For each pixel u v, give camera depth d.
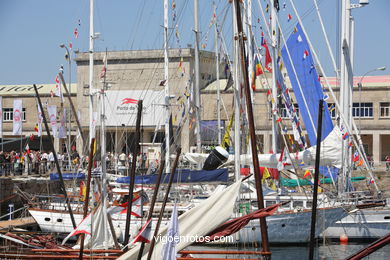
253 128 20.25
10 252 22.70
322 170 37.09
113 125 69.62
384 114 74.31
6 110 79.62
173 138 42.06
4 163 49.03
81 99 73.75
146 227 19.03
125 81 71.69
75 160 53.19
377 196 38.38
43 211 37.44
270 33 40.00
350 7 38.72
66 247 25.22
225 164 31.97
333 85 64.81
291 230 35.09
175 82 67.88
